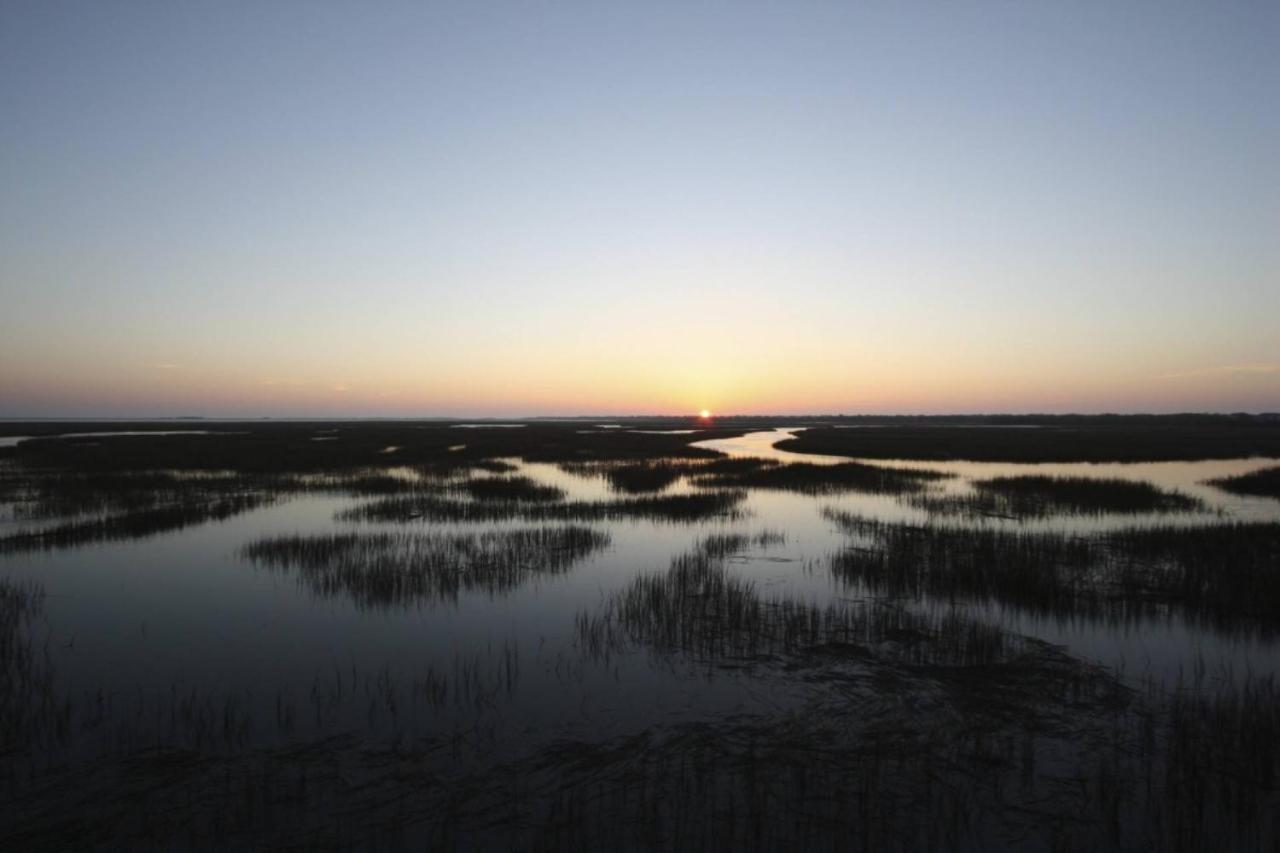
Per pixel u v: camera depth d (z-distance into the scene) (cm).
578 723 795
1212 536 1827
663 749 734
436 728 780
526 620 1192
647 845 577
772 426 16625
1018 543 1758
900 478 3506
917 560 1600
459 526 2130
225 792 648
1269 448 5816
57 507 2419
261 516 2312
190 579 1466
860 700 861
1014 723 799
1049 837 590
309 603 1295
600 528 2105
